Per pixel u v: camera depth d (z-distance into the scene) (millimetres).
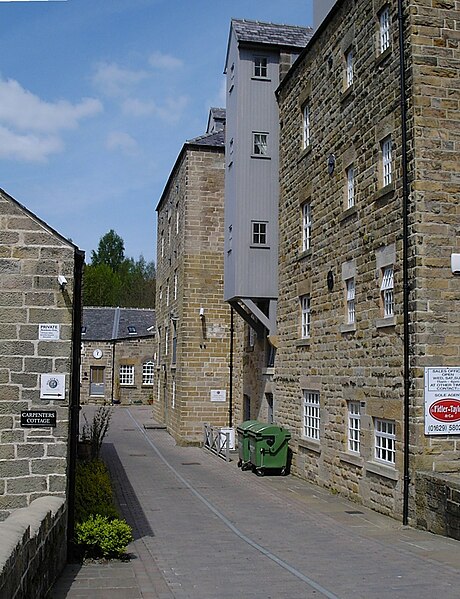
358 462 14625
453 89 12789
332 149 16750
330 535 11648
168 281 34562
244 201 21219
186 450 25984
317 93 17922
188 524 12758
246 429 20250
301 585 8492
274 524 12703
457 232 12555
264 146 21594
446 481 11164
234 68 22141
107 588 8344
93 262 91188
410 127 12750
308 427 18234
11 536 5918
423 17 12836
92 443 16672
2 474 9320
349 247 15492
